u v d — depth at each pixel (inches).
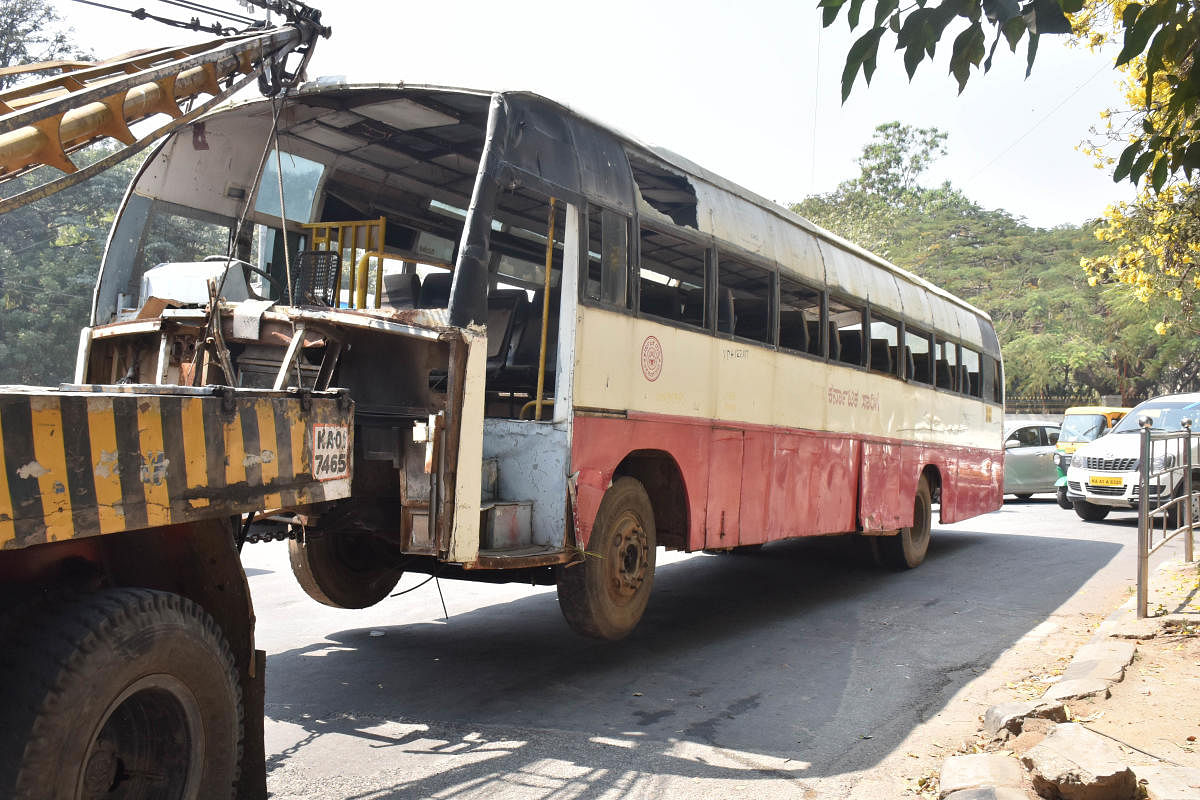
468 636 278.2
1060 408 1911.9
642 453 262.5
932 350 491.2
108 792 112.8
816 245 367.2
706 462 283.4
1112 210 548.4
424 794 158.1
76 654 100.1
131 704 113.7
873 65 136.2
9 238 1092.5
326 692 215.6
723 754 183.8
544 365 241.8
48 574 116.4
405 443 186.5
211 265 255.4
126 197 240.2
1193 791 149.5
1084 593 372.8
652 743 189.0
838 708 216.5
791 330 344.2
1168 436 351.9
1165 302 997.8
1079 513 671.8
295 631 277.4
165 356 205.0
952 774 161.5
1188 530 388.2
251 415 125.7
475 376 193.2
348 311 190.2
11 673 99.1
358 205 290.2
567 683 231.0
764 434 319.6
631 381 246.8
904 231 2322.8
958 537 577.3
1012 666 256.2
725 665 255.0
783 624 312.8
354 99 234.8
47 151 141.9
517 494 225.0
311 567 250.4
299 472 135.3
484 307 197.0
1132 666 231.9
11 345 1014.4
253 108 241.1
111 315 236.7
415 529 185.0
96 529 101.0
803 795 163.8
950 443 514.6
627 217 248.2
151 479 108.7
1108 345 1812.3
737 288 306.5
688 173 284.8
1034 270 2143.2
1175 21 140.1
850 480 390.3
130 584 124.5
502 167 203.9
